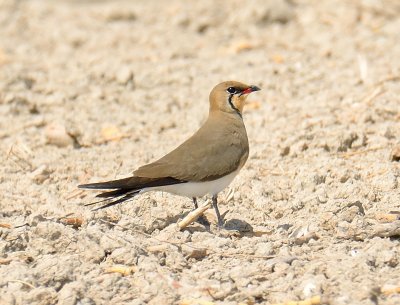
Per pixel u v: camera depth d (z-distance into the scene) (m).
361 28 26.73
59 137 18.84
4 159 17.98
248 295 11.57
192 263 12.78
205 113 20.59
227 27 28.22
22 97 21.50
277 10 28.02
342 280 11.67
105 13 29.94
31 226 14.00
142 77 22.98
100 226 13.77
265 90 21.91
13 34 28.75
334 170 15.95
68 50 26.38
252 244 13.24
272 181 16.00
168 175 13.63
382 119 18.73
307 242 13.27
